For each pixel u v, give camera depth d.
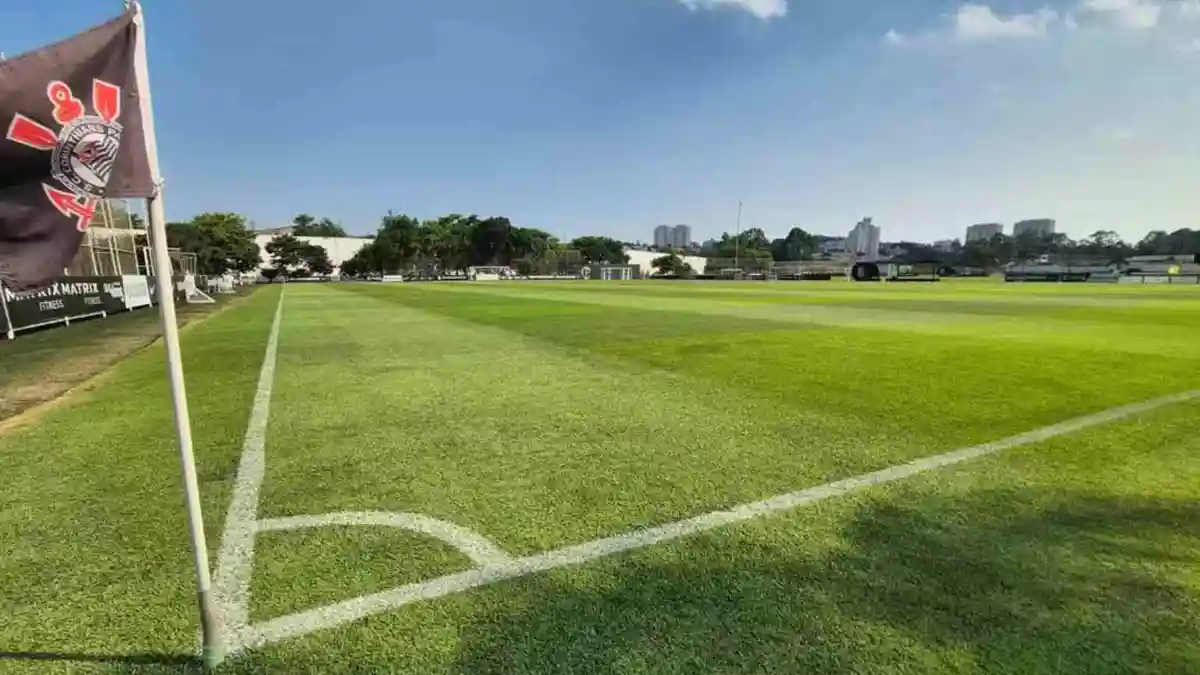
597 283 51.44
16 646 1.89
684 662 1.79
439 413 4.85
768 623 1.98
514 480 3.35
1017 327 11.33
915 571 2.32
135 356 8.22
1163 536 2.60
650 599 2.13
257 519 2.85
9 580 2.30
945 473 3.40
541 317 13.83
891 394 5.46
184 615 2.07
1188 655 1.80
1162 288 34.88
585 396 5.43
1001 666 1.76
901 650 1.83
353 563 2.42
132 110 1.69
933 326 11.54
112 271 19.00
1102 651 1.82
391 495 3.15
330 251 88.56
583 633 1.94
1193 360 7.30
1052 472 3.41
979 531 2.66
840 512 2.88
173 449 3.95
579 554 2.48
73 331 11.56
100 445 4.04
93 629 1.98
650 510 2.92
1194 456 3.69
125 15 1.68
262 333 10.85
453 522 2.81
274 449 3.94
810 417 4.66
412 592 2.19
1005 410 4.86
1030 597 2.12
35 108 1.53
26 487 3.27
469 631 1.95
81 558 2.47
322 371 6.77
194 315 15.62
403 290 32.88
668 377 6.30
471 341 9.38
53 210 1.57
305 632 1.95
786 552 2.48
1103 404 5.05
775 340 9.34
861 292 28.86
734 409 4.93
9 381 6.37
